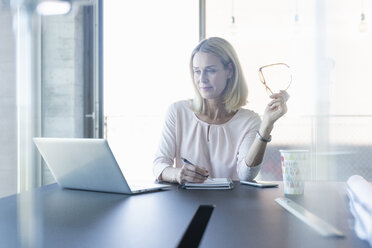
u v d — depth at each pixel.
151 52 6.24
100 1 3.00
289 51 4.72
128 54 5.83
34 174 2.72
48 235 0.57
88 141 0.98
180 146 1.54
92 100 3.01
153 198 0.94
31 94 2.78
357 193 0.61
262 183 1.18
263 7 5.57
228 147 1.48
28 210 0.79
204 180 1.17
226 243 0.51
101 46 3.03
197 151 1.50
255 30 5.64
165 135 1.54
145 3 6.34
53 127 2.89
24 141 2.73
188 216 0.72
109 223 0.66
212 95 1.45
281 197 0.90
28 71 2.77
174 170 1.27
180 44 6.40
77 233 0.58
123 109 4.88
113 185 1.01
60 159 1.08
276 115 1.21
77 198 0.95
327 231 0.50
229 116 1.53
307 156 0.94
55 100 2.91
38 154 2.76
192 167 1.16
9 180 2.65
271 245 0.50
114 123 4.79
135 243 0.52
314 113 0.30
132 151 4.88
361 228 0.50
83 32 3.00
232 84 1.48
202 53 1.44
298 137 3.82
